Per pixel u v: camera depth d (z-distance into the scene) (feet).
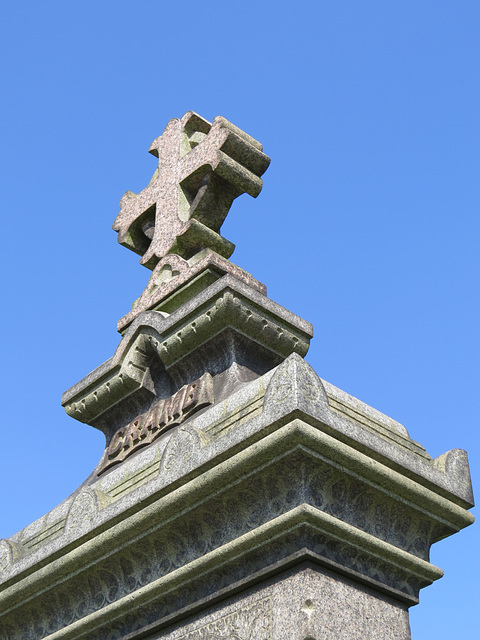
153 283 29.35
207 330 25.72
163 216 30.53
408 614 21.80
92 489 24.29
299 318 26.78
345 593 20.30
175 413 25.44
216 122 29.86
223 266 27.71
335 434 20.13
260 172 30.32
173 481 21.49
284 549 20.08
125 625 23.36
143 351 27.81
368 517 21.26
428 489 22.02
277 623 19.65
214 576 21.34
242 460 20.24
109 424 28.96
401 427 23.80
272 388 20.43
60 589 24.75
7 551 26.48
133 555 22.99
